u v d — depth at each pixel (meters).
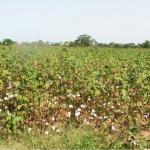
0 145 10.80
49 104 13.41
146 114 13.66
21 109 12.94
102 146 10.86
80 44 45.91
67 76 18.36
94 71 20.16
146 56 31.88
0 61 22.25
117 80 18.36
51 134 11.59
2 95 14.23
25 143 10.98
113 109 13.78
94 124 12.52
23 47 33.78
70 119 12.88
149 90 16.80
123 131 11.78
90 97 15.09
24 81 15.88
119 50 38.22
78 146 10.76
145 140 11.24
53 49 34.81
